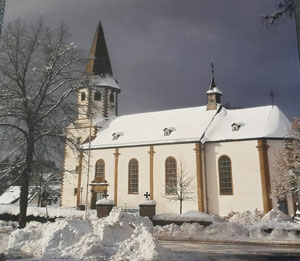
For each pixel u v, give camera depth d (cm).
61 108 1864
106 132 4647
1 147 1797
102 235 1221
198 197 3628
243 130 3753
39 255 1088
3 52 1728
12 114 1692
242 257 1196
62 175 1975
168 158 3916
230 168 3631
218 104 4372
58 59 1856
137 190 4016
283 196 3152
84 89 1967
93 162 4347
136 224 1367
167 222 2183
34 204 4312
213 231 1983
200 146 3781
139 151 4109
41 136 1744
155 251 1059
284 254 1274
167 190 3825
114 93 5122
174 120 4388
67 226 1210
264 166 3441
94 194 4253
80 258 1017
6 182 1798
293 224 1939
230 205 3534
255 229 1922
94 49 5184
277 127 3616
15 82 1764
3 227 1844
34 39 1812
